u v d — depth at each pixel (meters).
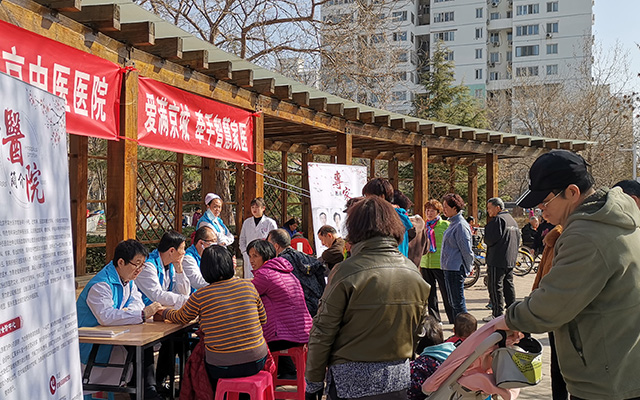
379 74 16.69
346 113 9.69
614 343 1.98
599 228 2.00
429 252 7.31
